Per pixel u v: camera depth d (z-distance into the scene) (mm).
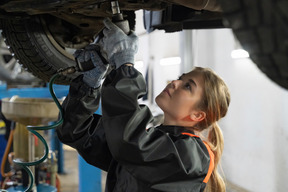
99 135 947
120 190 842
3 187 2027
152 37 5410
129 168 770
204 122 992
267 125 2707
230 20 396
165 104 945
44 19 1068
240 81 3012
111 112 734
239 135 3049
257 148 2824
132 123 724
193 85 932
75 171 3896
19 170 1966
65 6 745
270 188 2684
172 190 774
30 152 1848
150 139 761
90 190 2453
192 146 830
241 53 2900
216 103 944
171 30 1237
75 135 925
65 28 1113
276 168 2619
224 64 3195
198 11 1076
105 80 756
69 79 1133
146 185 781
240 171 3049
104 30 737
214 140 1016
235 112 3100
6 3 762
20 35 1020
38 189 1942
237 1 375
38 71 1120
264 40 375
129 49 729
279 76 402
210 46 3340
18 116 1633
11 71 3000
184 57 3369
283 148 2545
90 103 897
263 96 2734
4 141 2588
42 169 2221
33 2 724
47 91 2656
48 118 1655
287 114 2496
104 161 969
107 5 812
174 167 756
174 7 1093
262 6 355
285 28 350
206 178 848
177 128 914
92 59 791
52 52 1071
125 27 744
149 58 5484
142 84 744
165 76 5223
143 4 848
